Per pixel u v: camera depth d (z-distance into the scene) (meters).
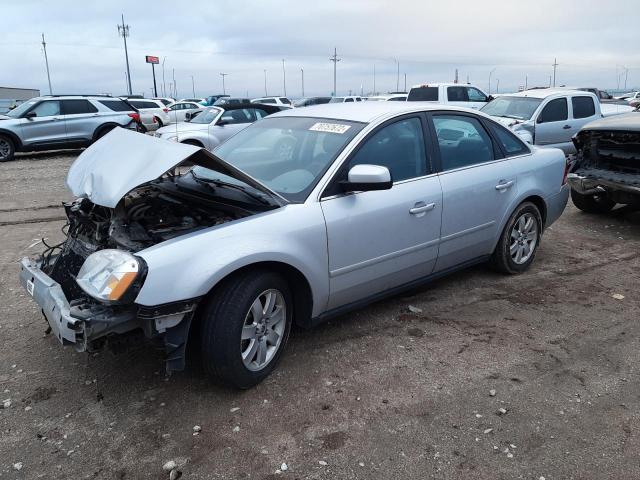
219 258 2.98
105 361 3.64
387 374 3.46
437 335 3.98
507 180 4.73
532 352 3.74
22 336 3.98
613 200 6.91
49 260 3.73
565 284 4.97
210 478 2.60
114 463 2.71
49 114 15.40
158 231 3.17
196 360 3.65
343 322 4.18
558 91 11.58
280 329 3.42
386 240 3.80
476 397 3.21
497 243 4.90
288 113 4.55
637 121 6.39
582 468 2.65
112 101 16.50
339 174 3.59
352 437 2.87
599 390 3.29
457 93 15.83
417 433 2.90
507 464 2.67
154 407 3.14
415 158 4.09
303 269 3.34
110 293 2.73
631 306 4.50
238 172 3.22
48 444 2.84
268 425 2.98
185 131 13.18
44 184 10.68
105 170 3.12
